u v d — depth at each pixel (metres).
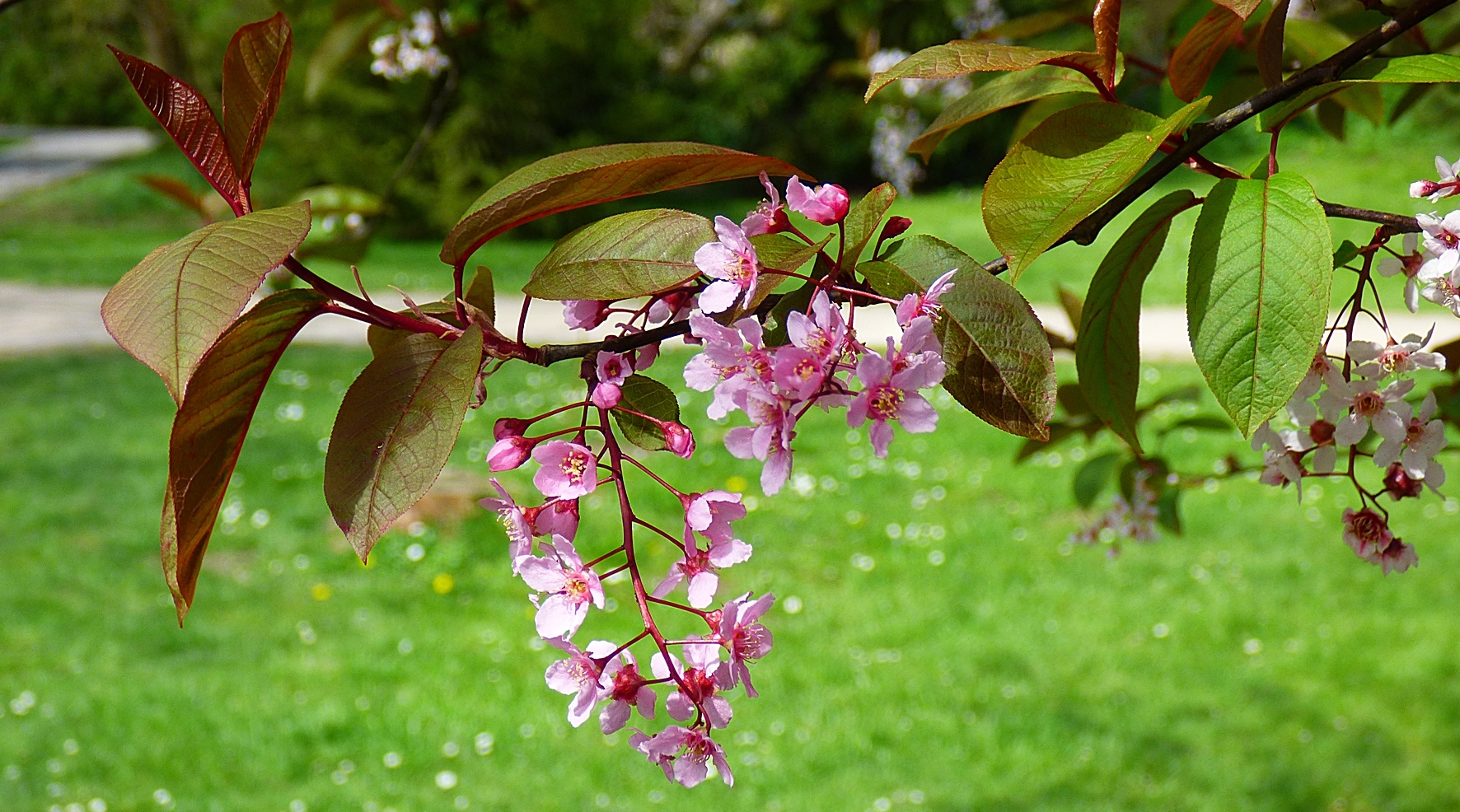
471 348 0.77
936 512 6.41
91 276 13.45
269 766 4.14
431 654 4.95
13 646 4.99
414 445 0.74
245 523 6.33
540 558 0.80
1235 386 0.79
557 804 3.94
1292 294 0.78
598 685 0.80
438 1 2.87
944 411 8.14
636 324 0.89
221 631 5.16
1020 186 0.84
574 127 15.66
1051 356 0.78
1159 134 0.83
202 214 2.59
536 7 3.11
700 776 0.80
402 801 3.95
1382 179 14.18
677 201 17.14
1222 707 4.48
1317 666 4.75
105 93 32.94
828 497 6.65
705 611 0.81
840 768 4.11
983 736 4.27
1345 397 1.04
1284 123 0.93
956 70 0.85
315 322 11.37
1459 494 6.36
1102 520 2.09
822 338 0.72
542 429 7.62
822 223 0.83
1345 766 4.11
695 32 19.53
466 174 14.92
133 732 4.34
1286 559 5.71
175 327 0.65
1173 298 10.52
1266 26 0.97
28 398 8.71
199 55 14.40
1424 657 4.76
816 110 17.97
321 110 14.88
